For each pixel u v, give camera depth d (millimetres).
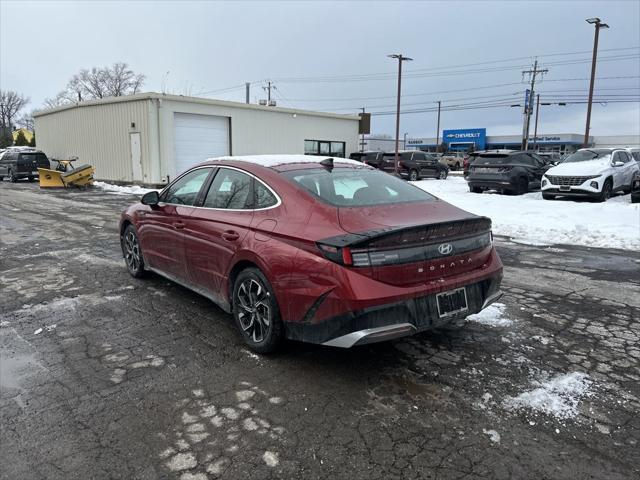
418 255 3398
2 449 2713
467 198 15430
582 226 9852
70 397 3258
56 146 28703
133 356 3887
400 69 36625
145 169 21844
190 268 4727
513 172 16828
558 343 4164
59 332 4363
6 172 25625
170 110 21703
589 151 16281
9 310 4938
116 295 5418
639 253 7957
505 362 3799
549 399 3246
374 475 2516
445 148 86500
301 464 2600
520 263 7188
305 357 3873
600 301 5332
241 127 24906
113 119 23141
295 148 28156
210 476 2502
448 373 3615
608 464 2604
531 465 2594
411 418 3027
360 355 3916
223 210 4348
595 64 27938
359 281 3191
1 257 7363
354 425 2951
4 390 3350
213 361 3803
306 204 3715
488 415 3061
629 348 4070
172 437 2826
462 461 2625
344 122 31016
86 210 13477
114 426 2932
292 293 3477
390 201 3990
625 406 3170
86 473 2521
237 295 4062
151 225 5375
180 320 4660
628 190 16375
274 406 3162
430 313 3455
